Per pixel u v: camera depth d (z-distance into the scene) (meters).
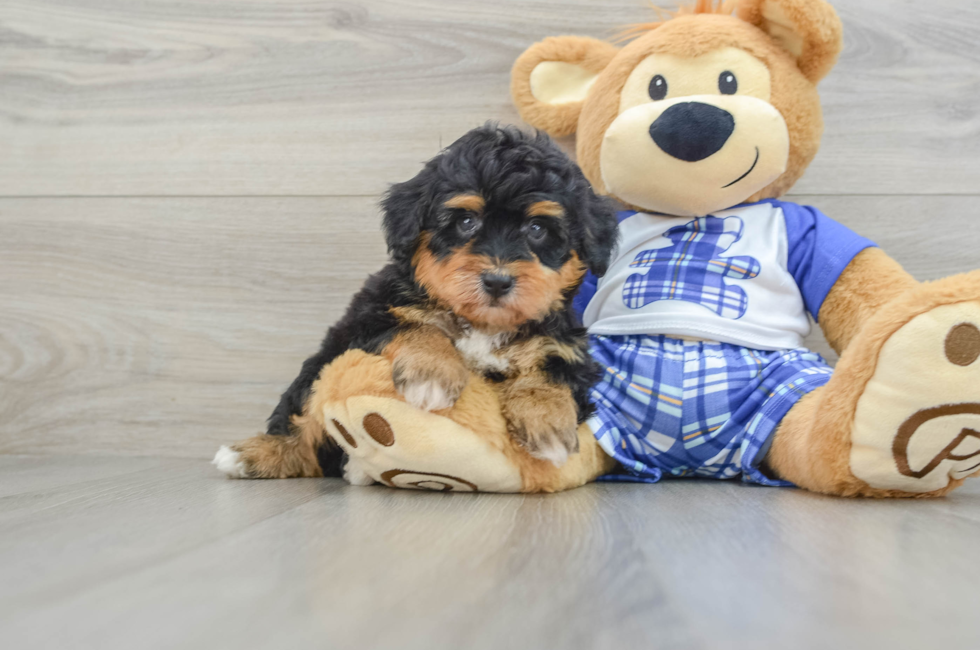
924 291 1.51
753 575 0.94
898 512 1.43
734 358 1.96
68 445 2.54
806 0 1.95
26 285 2.57
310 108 2.53
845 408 1.59
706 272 2.03
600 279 2.20
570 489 1.77
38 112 2.58
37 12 2.57
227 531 1.20
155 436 2.53
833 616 0.77
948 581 0.91
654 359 1.97
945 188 2.38
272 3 2.53
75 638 0.70
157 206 2.55
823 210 2.41
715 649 0.68
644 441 1.97
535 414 1.58
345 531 1.20
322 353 1.84
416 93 2.50
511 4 2.48
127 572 0.94
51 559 1.01
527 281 1.57
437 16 2.50
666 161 1.99
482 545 1.10
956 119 2.38
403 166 2.51
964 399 1.46
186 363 2.53
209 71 2.55
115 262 2.56
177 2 2.54
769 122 1.97
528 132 1.78
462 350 1.69
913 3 2.38
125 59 2.56
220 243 2.54
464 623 0.74
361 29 2.51
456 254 1.59
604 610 0.79
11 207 2.58
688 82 2.01
